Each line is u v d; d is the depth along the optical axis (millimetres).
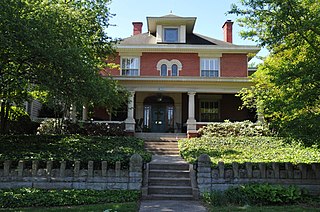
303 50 9188
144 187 9062
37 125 20391
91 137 15922
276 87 9578
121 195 8477
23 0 10664
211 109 23750
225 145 15070
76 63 10789
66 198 7988
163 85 19547
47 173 9188
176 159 12836
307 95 8078
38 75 10883
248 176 9172
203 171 9172
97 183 9164
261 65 13555
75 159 9586
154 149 15766
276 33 8523
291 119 8828
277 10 8648
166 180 9656
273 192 8133
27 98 14648
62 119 18438
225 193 8352
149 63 23641
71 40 11828
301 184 9148
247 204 7875
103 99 12352
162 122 23625
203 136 18094
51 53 10023
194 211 7406
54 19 11031
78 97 11398
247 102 16781
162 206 7922
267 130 17750
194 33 26469
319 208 7582
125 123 19234
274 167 9227
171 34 24672
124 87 18219
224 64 23609
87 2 16453
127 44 23281
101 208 7266
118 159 9555
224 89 19531
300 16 8289
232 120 23516
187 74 23531
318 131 7980
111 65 19234
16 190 8570
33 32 9812
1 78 11617
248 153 12695
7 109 15961
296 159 10758
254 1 8695
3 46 9609
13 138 14641
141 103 23453
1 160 9430
